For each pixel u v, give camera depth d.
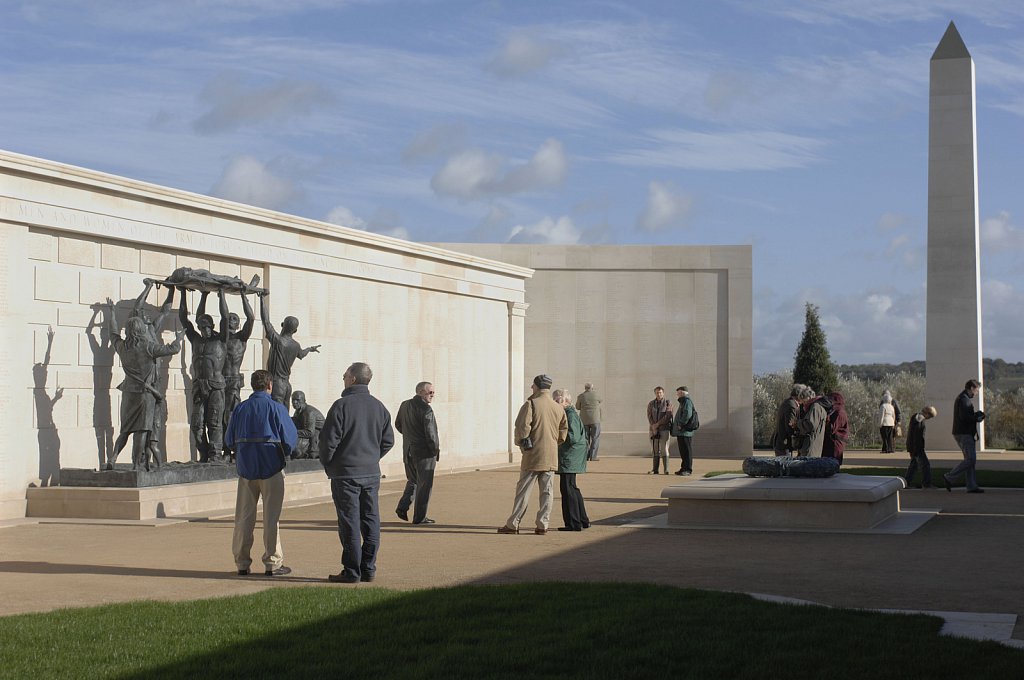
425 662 7.89
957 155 41.56
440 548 14.70
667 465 31.05
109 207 19.91
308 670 7.71
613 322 39.03
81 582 11.83
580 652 8.18
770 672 7.56
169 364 21.47
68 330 19.22
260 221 23.73
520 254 38.69
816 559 13.55
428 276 30.09
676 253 39.03
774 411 50.00
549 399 16.47
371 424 12.00
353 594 10.62
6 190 17.88
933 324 41.59
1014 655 7.97
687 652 8.12
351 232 26.61
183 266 21.70
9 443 17.91
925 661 7.78
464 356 32.12
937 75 41.97
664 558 13.66
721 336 38.97
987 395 50.47
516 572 12.52
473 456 32.50
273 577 12.24
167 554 14.06
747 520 17.00
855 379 51.53
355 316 27.17
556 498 22.67
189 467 19.47
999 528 16.81
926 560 13.44
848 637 8.55
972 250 41.28
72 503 18.02
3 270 17.83
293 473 21.78
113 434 20.17
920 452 24.14
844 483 17.31
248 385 23.55
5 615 9.84
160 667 7.80
